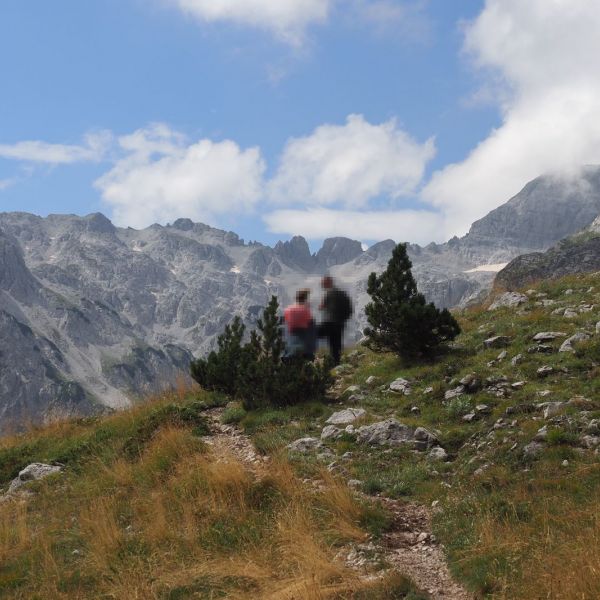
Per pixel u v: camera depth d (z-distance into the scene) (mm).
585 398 13164
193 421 16531
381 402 16391
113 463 14391
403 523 10180
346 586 8016
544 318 19828
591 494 9211
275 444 14133
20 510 12922
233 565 9000
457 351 18984
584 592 6543
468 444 12922
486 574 7770
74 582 9359
